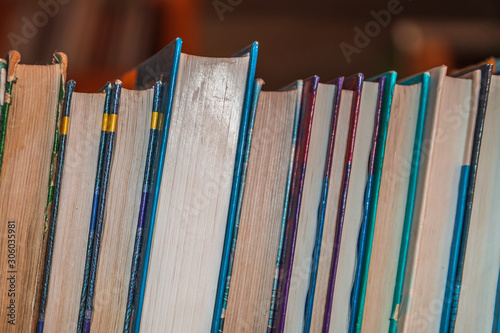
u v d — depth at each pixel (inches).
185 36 39.5
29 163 24.8
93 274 24.9
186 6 39.6
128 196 26.0
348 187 26.9
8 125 24.5
